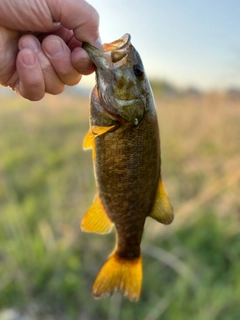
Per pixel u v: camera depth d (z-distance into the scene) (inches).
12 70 8.0
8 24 7.5
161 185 8.4
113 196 8.2
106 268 9.0
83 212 20.3
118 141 7.7
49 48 7.4
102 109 7.5
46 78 7.6
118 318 14.6
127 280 9.0
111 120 7.6
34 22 7.4
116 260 9.0
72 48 7.9
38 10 7.3
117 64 7.3
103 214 8.5
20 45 7.5
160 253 16.9
